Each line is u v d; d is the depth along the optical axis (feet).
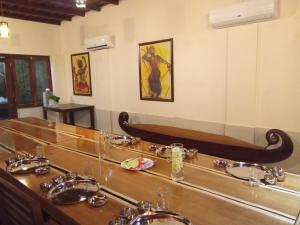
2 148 7.93
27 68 19.19
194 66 12.47
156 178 5.38
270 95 10.27
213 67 11.76
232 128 11.43
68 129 10.61
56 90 20.65
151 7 13.96
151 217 3.93
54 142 8.46
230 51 11.10
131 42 15.37
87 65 18.76
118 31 16.07
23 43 18.67
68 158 6.77
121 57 16.16
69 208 4.26
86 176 5.48
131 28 15.23
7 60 18.11
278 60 9.90
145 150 7.35
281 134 8.95
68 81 20.95
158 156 6.79
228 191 4.68
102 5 16.74
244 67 10.78
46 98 19.45
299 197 4.40
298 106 9.66
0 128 10.99
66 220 4.09
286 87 9.84
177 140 11.25
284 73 9.83
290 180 5.07
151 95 14.71
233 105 11.31
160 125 13.94
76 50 19.56
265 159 9.28
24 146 8.07
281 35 9.71
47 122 12.44
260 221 3.72
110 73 17.10
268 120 10.44
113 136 8.73
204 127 12.48
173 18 13.01
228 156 10.03
